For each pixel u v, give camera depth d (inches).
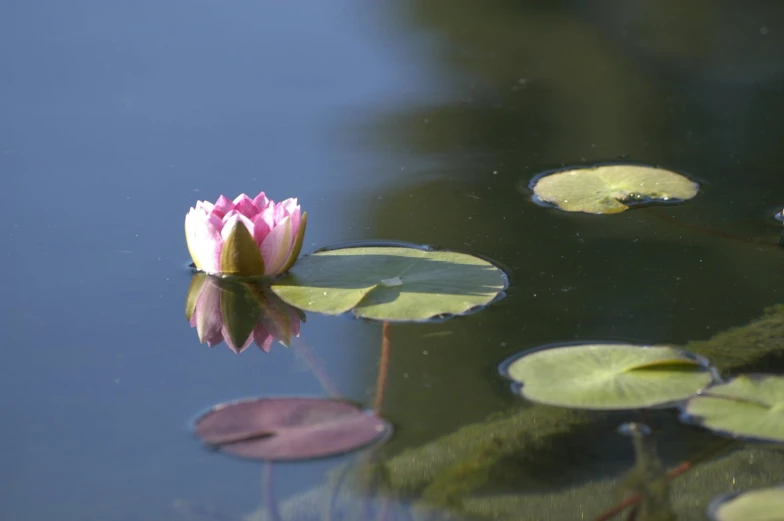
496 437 134.3
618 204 146.0
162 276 141.2
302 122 153.1
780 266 141.6
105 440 134.3
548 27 182.9
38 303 139.6
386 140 151.6
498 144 151.7
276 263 141.0
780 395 134.9
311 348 137.6
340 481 133.1
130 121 152.1
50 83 155.6
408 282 140.6
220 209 141.7
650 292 140.2
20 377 136.4
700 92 157.5
